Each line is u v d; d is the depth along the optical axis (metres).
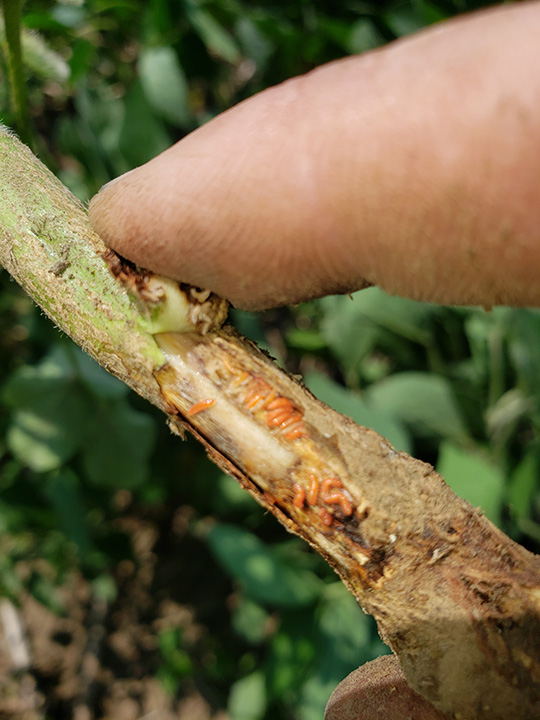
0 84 0.10
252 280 0.06
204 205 0.06
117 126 0.14
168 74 0.13
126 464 0.14
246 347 0.06
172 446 0.16
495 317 0.14
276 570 0.13
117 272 0.06
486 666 0.06
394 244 0.05
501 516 0.13
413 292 0.05
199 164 0.06
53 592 0.17
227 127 0.06
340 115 0.05
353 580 0.06
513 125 0.05
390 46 0.05
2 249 0.06
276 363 0.06
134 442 0.14
